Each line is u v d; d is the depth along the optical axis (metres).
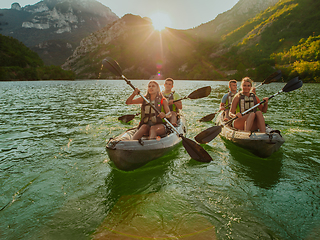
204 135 3.78
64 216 2.12
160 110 3.65
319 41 64.94
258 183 2.73
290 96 13.45
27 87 24.42
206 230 1.90
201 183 2.75
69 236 1.85
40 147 4.02
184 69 117.31
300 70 48.44
